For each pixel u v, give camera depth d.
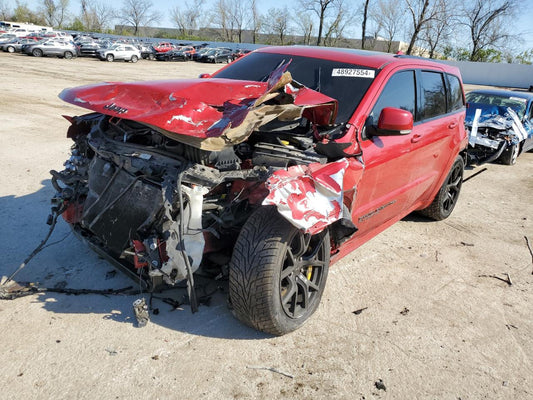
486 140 9.14
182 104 2.80
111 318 3.15
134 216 2.92
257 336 3.12
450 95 5.16
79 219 3.51
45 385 2.53
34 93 14.34
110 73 25.00
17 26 65.06
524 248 5.19
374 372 2.91
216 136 2.59
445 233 5.46
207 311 3.32
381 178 3.80
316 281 3.35
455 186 5.75
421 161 4.47
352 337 3.23
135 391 2.55
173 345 2.95
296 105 3.04
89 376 2.62
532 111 10.96
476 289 4.13
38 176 6.01
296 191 2.70
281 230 2.80
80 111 11.72
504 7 47.97
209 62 43.28
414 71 4.36
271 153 3.06
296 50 4.42
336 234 3.36
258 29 70.75
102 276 3.64
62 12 85.06
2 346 2.80
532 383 2.97
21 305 3.21
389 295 3.86
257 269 2.77
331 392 2.70
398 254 4.71
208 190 2.74
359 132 3.48
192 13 82.00
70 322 3.07
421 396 2.75
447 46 51.19
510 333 3.50
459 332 3.44
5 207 4.84
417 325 3.47
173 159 2.88
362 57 4.15
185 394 2.57
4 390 2.47
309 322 3.36
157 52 43.19
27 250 3.95
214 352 2.92
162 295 3.44
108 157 3.19
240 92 3.18
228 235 3.06
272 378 2.76
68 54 34.38
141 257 2.75
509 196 7.41
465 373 3.00
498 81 43.84
